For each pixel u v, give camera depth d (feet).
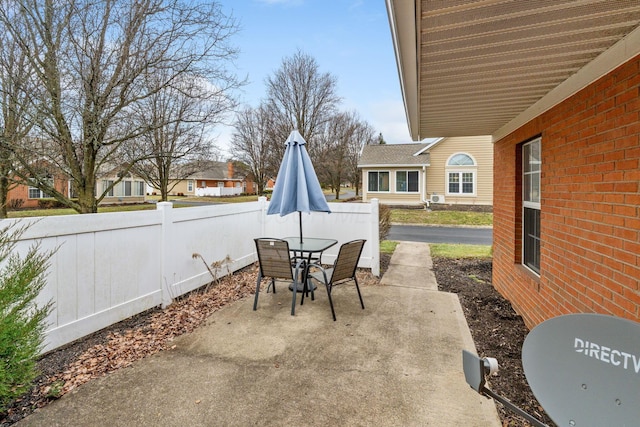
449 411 7.02
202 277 15.70
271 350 9.73
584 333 4.00
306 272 13.73
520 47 6.61
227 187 141.28
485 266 20.57
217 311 12.89
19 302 7.19
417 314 12.55
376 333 10.88
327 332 10.96
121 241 11.55
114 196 79.61
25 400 7.36
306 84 75.36
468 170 64.08
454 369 8.69
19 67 19.43
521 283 12.54
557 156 9.56
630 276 6.45
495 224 16.53
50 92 19.42
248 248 19.90
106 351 9.58
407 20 5.45
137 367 8.77
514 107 11.25
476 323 11.97
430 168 66.39
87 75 20.06
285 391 7.73
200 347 9.91
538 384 4.21
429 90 9.29
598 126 7.48
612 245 7.02
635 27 5.83
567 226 8.95
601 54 6.97
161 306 13.17
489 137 62.49
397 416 6.87
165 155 25.70
